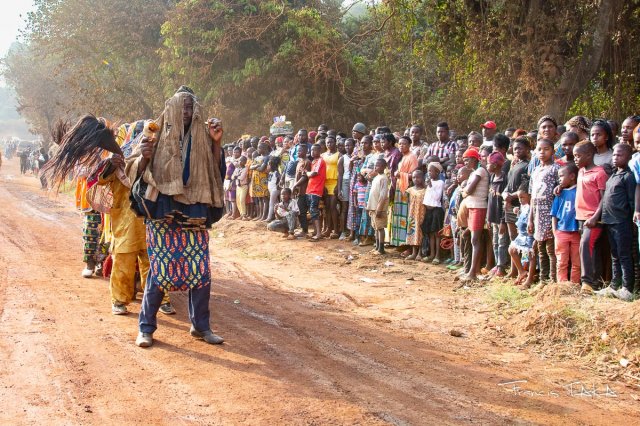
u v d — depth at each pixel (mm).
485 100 15242
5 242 11648
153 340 5910
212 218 5965
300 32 21734
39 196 22781
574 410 4691
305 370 5305
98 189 6961
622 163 6910
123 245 6676
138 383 4883
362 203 11898
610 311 6395
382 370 5395
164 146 5605
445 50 15812
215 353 5656
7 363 5168
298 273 10070
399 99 22328
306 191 12891
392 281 9414
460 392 4953
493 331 6797
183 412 4375
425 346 6203
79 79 31062
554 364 5812
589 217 7121
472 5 14500
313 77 22516
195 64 23203
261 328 6574
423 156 11695
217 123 5805
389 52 18391
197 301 5988
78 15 27984
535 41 13547
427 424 4320
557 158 8766
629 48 13797
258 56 23453
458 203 9664
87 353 5512
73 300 7352
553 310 6609
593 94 14906
